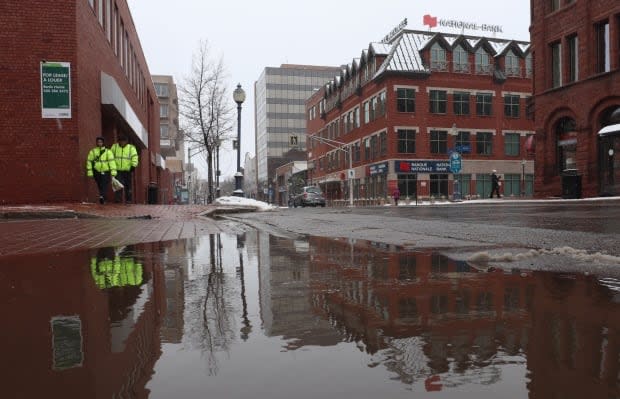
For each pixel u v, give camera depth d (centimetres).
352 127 5578
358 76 5294
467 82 4559
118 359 148
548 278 296
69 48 1320
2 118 1273
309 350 156
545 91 2677
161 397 117
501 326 184
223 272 342
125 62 2509
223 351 156
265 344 164
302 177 8450
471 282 286
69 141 1312
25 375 134
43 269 361
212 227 845
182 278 317
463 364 140
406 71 4353
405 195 4388
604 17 2302
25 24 1291
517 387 121
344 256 426
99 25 1664
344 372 134
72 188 1316
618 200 1927
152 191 2717
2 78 1275
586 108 2402
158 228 806
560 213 1156
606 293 248
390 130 4372
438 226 793
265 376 132
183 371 137
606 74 2278
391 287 274
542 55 2717
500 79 4597
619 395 115
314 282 296
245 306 229
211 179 3022
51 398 117
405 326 186
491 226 761
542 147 2728
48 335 178
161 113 8619
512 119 4684
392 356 149
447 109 4503
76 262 401
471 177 4544
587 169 2403
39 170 1291
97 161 1352
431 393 118
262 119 13000
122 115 1873
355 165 5491
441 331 178
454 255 416
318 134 7256
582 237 542
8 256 445
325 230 766
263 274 332
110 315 212
